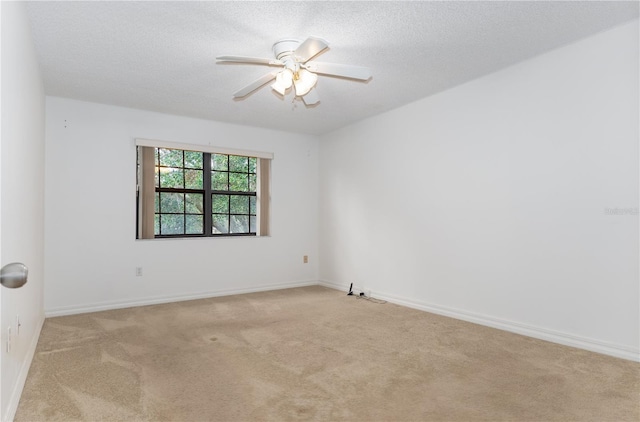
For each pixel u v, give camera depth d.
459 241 3.62
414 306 4.05
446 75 3.38
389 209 4.41
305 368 2.42
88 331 3.22
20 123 2.06
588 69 2.73
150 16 2.37
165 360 2.56
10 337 1.77
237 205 5.15
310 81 2.62
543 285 2.98
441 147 3.80
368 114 4.56
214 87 3.61
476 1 2.23
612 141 2.62
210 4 2.23
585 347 2.73
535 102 3.04
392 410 1.90
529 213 3.08
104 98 3.91
